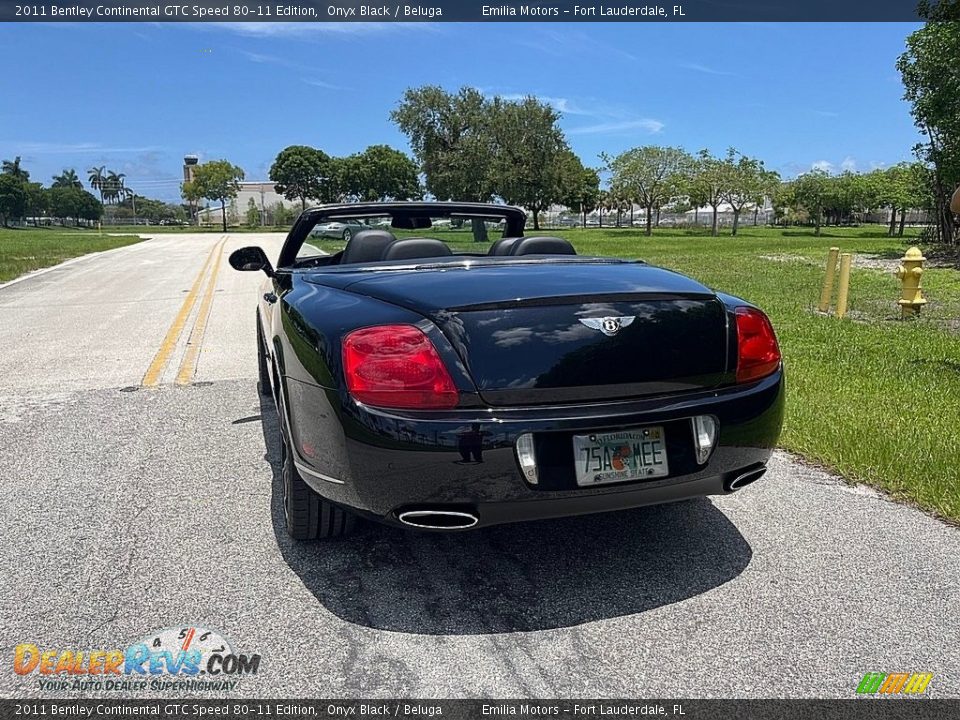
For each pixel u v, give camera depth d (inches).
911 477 140.9
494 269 117.7
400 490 91.8
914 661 88.6
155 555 116.2
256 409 202.4
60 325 361.1
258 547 119.1
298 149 3467.0
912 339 297.7
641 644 92.8
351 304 104.0
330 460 97.0
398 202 172.2
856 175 2135.8
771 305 413.7
